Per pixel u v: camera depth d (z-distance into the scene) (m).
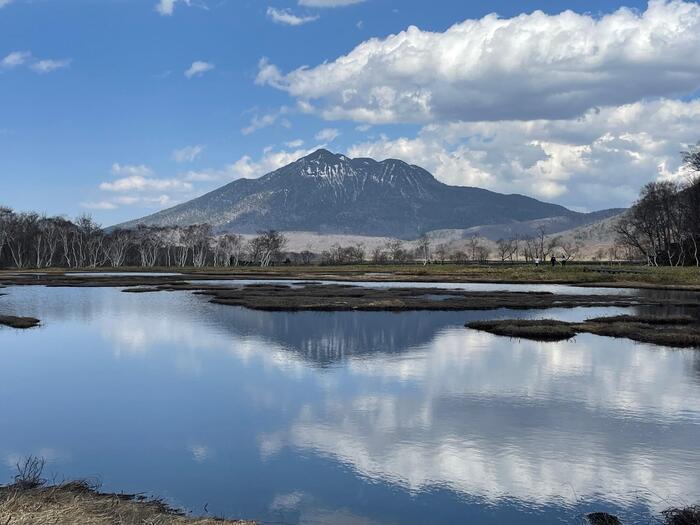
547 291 77.69
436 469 16.16
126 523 11.86
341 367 28.92
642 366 28.69
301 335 38.81
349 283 96.81
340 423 20.11
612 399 22.81
